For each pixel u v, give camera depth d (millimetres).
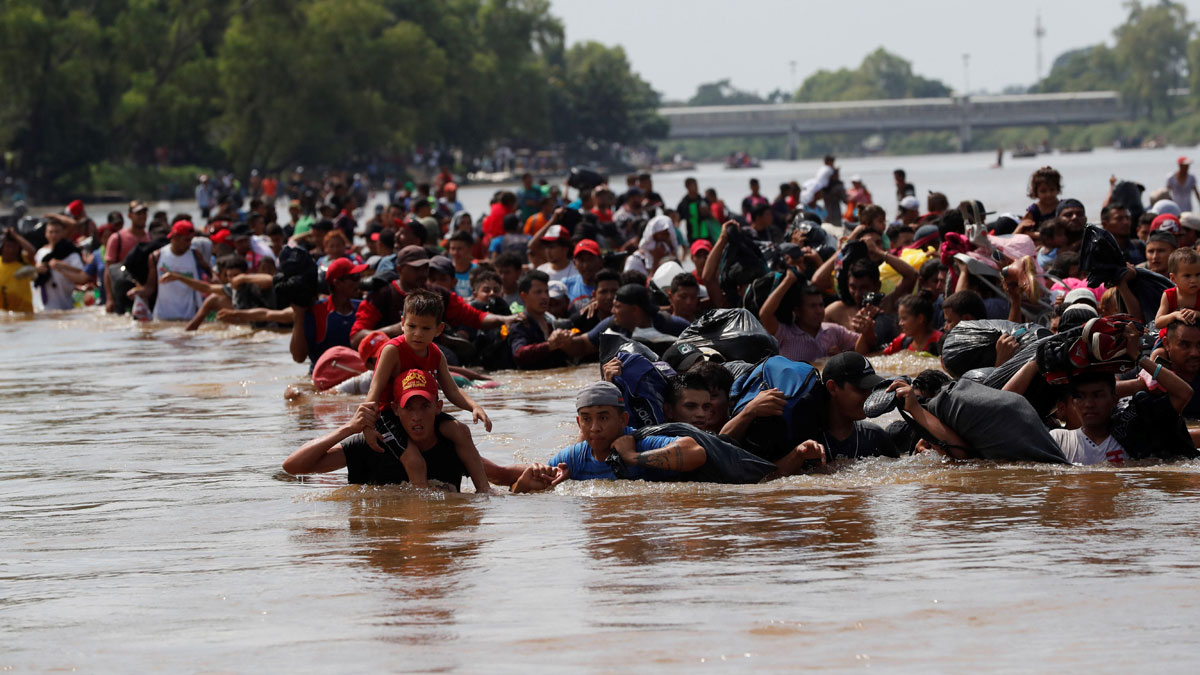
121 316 41062
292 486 15625
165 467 17156
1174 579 10172
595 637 9156
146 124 162875
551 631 9344
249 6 179000
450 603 10203
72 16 153125
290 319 28984
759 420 15562
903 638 8945
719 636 9086
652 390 16156
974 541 11648
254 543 12664
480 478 15023
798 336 24484
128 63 160125
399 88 198125
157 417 21641
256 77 171375
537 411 21250
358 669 8656
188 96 167750
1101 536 11688
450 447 15266
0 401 24125
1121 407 16000
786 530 12383
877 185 145625
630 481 15125
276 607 10281
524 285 26703
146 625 9922
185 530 13422
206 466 17156
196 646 9320
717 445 15102
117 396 24344
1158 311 19781
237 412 21953
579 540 12266
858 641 8898
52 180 160375
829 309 26797
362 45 191000
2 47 146375
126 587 11117
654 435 15227
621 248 41656
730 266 27344
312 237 43344
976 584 10219
